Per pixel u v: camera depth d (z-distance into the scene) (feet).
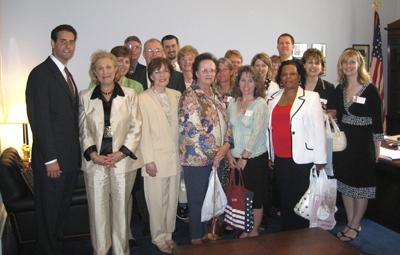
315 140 8.86
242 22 17.02
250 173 9.25
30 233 9.96
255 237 7.15
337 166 10.31
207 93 9.13
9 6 14.02
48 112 8.15
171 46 12.71
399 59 18.16
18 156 11.55
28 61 14.44
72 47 8.55
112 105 8.42
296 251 6.54
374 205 11.34
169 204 9.56
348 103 9.96
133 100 8.71
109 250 9.28
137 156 8.86
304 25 18.07
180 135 9.11
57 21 14.55
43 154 8.21
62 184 8.59
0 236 9.24
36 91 8.14
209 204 9.10
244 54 17.29
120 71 10.00
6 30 14.10
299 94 9.04
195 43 16.46
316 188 8.98
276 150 9.36
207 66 8.80
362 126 9.82
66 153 8.44
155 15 15.69
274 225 11.69
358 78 9.77
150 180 9.23
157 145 9.09
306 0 17.90
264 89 9.43
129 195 8.91
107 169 8.52
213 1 16.43
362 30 19.20
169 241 9.82
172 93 9.49
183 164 9.11
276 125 9.23
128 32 15.42
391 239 10.55
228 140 9.32
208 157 8.99
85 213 10.33
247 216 9.05
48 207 8.61
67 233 10.30
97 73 8.27
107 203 8.66
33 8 14.25
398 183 10.45
